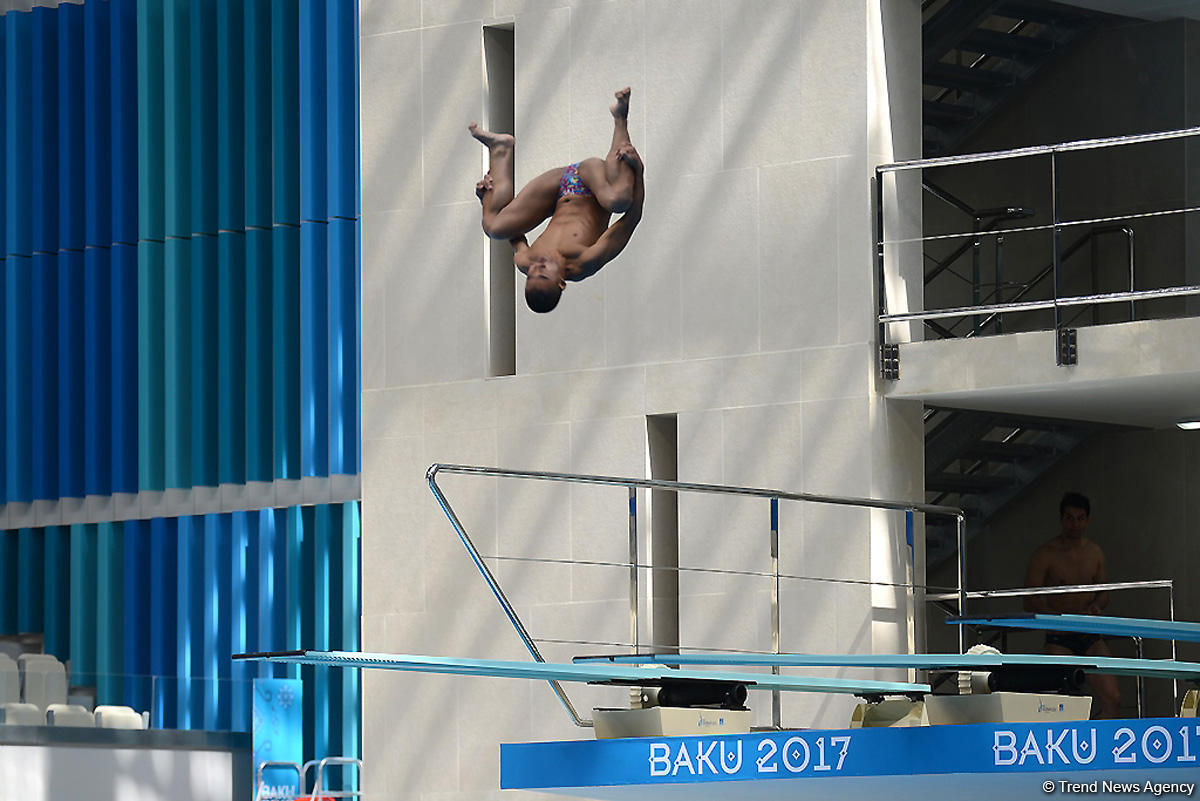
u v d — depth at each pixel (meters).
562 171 46.66
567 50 49.78
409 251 51.94
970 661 33.50
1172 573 53.28
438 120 51.72
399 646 51.31
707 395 47.31
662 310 48.12
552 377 49.53
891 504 42.78
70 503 59.41
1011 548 55.50
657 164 48.47
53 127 60.81
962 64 54.28
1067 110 53.31
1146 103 51.91
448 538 50.75
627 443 48.34
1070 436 53.12
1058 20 52.75
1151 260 51.59
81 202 60.22
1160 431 53.59
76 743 42.84
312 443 54.31
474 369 50.78
